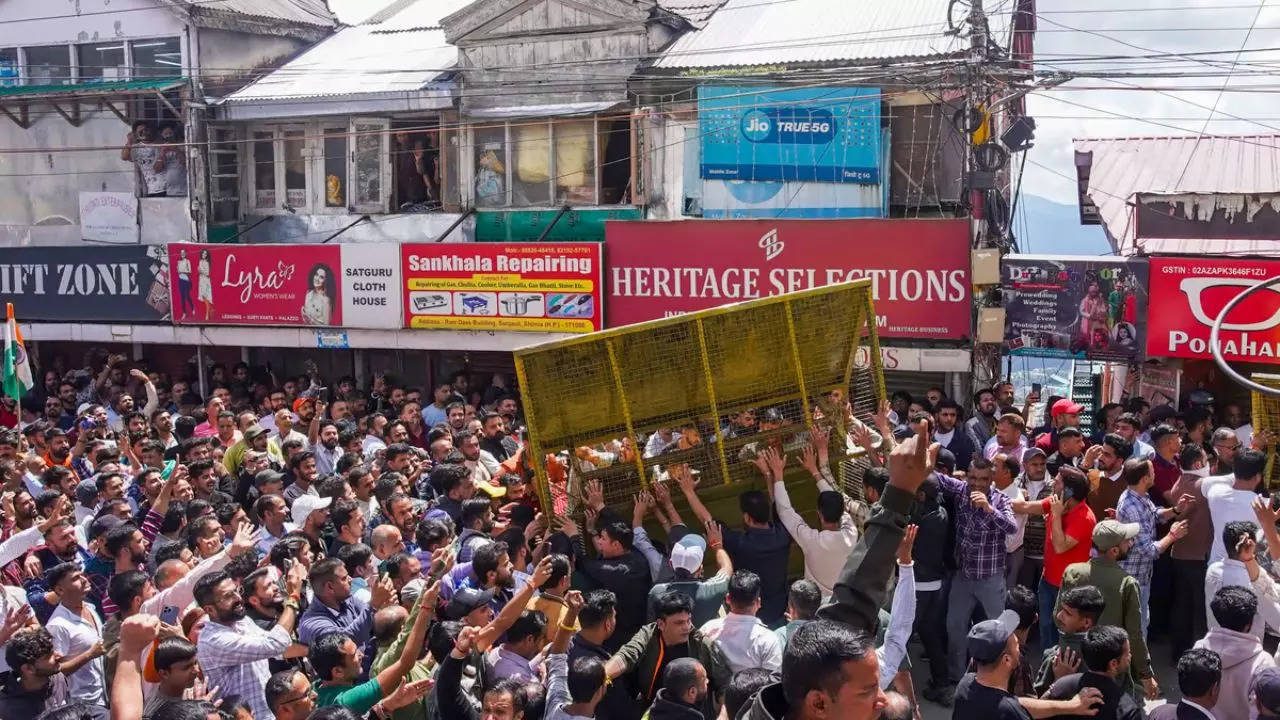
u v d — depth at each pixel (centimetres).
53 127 2180
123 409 1653
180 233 2077
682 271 1620
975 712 618
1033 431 1390
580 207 1875
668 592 692
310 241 2067
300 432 1490
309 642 743
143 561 880
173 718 552
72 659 729
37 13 2197
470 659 728
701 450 963
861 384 1015
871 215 1655
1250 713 723
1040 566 1059
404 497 988
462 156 1944
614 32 1803
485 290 1761
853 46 1680
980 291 1453
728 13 1934
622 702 656
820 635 285
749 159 1706
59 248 2111
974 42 1472
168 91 2064
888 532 330
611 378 943
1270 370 1326
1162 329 1350
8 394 1367
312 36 2302
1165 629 1087
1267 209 1348
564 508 966
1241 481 934
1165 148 1741
